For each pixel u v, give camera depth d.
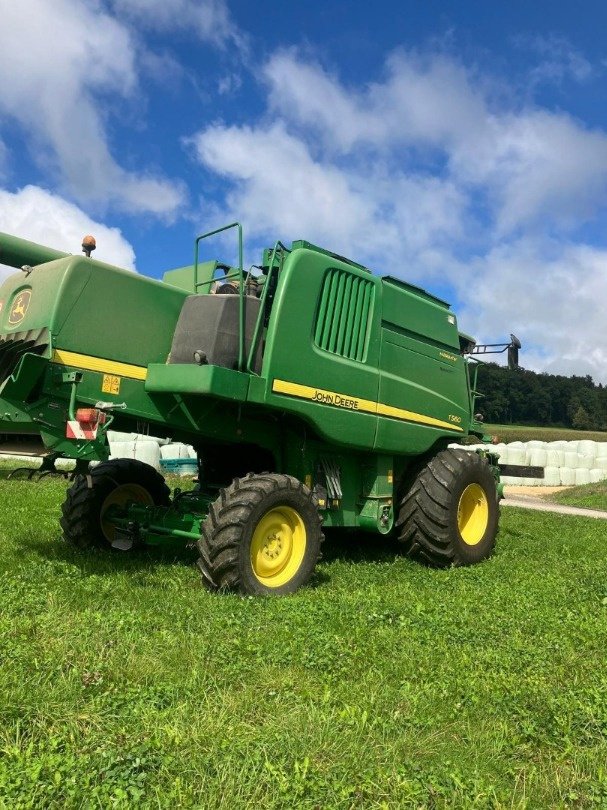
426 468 7.55
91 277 5.50
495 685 3.64
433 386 7.86
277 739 2.84
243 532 5.27
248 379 5.66
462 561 7.44
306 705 3.23
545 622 4.94
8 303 5.88
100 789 2.42
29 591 4.88
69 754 2.63
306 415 6.14
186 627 4.32
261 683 3.51
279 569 5.73
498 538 9.70
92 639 3.88
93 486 6.66
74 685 3.23
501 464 26.42
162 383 5.65
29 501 10.02
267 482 5.58
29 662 3.45
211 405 6.02
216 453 7.21
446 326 8.20
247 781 2.53
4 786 2.38
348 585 6.09
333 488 6.80
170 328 6.00
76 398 5.31
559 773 2.82
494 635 4.60
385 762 2.75
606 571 7.12
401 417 7.26
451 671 3.85
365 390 6.79
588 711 3.34
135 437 17.02
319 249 6.60
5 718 2.88
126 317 5.70
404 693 3.48
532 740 3.09
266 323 6.11
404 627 4.66
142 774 2.52
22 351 5.36
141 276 5.86
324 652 3.98
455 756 2.88
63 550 6.57
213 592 5.30
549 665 4.04
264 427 6.50
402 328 7.47
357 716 3.14
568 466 27.22
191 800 2.39
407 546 7.55
